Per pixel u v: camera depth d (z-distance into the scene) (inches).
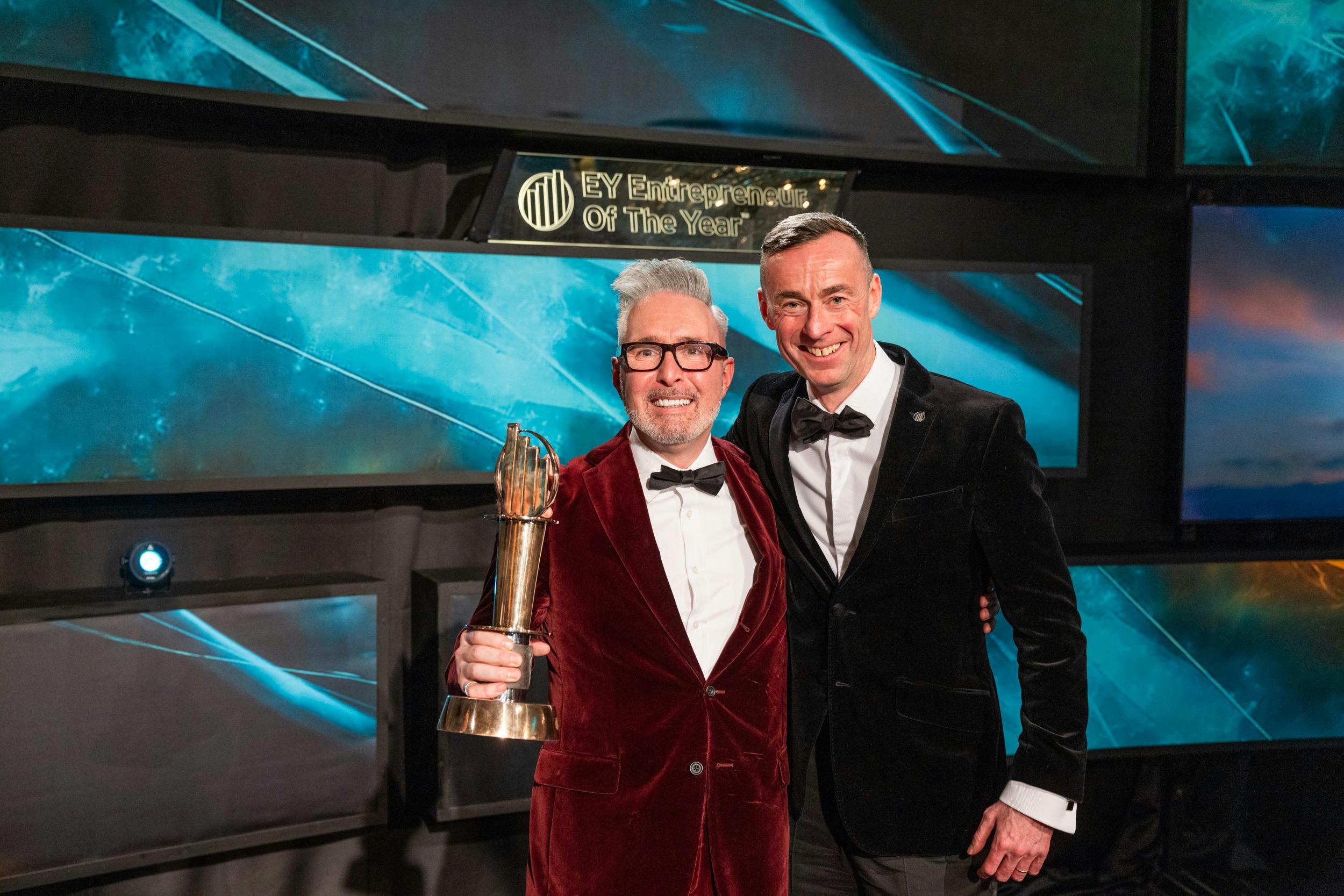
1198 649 125.6
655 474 65.6
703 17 113.6
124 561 99.9
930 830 69.3
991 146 123.3
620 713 62.1
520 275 109.2
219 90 97.5
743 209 117.5
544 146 112.8
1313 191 134.3
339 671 103.6
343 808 104.0
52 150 99.3
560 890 61.2
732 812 62.2
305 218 108.8
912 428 70.9
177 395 97.5
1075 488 133.9
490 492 118.5
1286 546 135.6
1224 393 127.3
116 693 94.0
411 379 106.0
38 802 90.9
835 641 69.7
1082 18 125.6
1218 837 132.0
